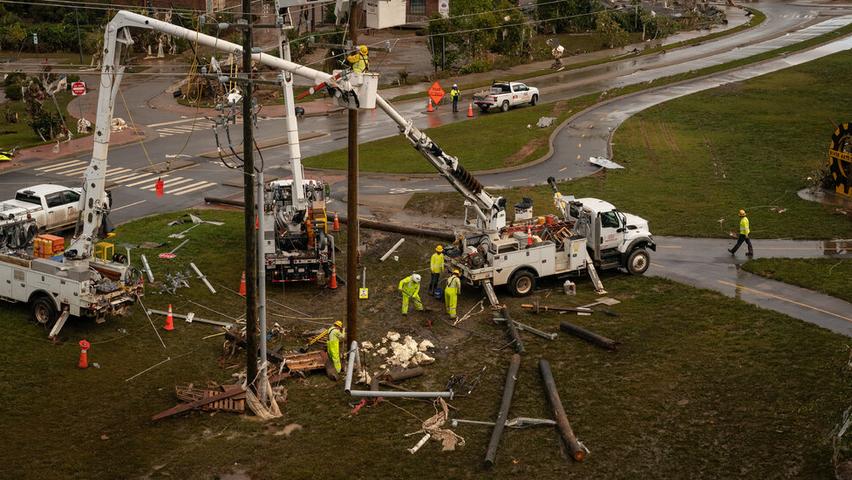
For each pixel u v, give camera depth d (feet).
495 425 75.41
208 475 69.00
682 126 195.42
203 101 236.22
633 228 113.19
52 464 69.92
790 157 169.68
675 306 102.42
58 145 183.32
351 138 82.69
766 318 97.66
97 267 96.84
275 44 269.85
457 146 185.68
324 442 74.02
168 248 121.49
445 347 92.73
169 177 162.71
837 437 70.85
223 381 85.05
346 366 86.99
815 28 336.70
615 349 90.74
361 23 328.90
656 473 69.05
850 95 219.00
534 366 87.76
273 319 99.71
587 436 74.38
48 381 83.51
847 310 100.53
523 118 209.56
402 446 73.41
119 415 78.02
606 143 183.93
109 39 95.40
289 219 111.45
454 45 285.23
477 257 103.71
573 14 334.65
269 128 205.05
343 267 116.88
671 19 355.97
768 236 128.06
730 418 76.59
